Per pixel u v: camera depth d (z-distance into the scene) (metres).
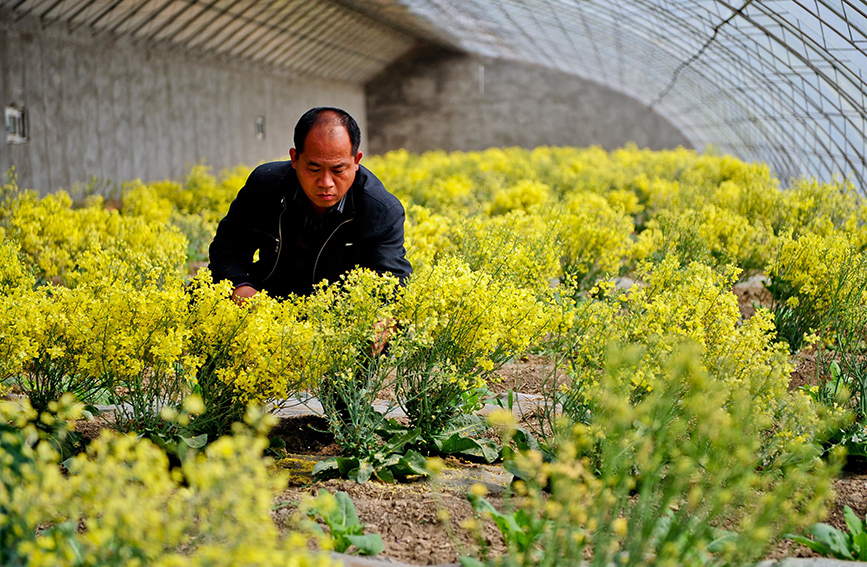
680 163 17.45
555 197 8.88
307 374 3.27
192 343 3.37
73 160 16.27
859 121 14.12
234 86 24.03
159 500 1.89
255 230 3.81
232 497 1.72
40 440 3.11
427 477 3.17
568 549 1.94
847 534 2.53
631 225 6.93
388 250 3.75
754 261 6.39
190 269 8.39
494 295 3.38
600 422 2.37
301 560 1.67
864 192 14.27
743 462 2.08
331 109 3.43
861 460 3.32
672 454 2.18
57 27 15.66
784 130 20.14
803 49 13.25
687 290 3.55
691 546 1.96
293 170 3.69
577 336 3.27
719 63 19.66
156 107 19.55
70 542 1.89
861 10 9.37
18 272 4.59
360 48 31.23
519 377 4.70
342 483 3.05
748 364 3.12
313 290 3.82
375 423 3.34
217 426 3.34
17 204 7.67
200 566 1.66
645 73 28.06
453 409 3.59
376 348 3.37
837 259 4.73
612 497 2.08
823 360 4.10
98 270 4.42
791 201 8.01
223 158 23.33
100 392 3.75
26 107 14.77
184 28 20.03
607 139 35.38
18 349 3.18
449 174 17.50
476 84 36.03
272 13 22.16
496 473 3.23
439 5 24.30
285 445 3.50
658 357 2.92
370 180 3.74
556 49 30.14
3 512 1.82
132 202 10.66
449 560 2.42
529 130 35.88
